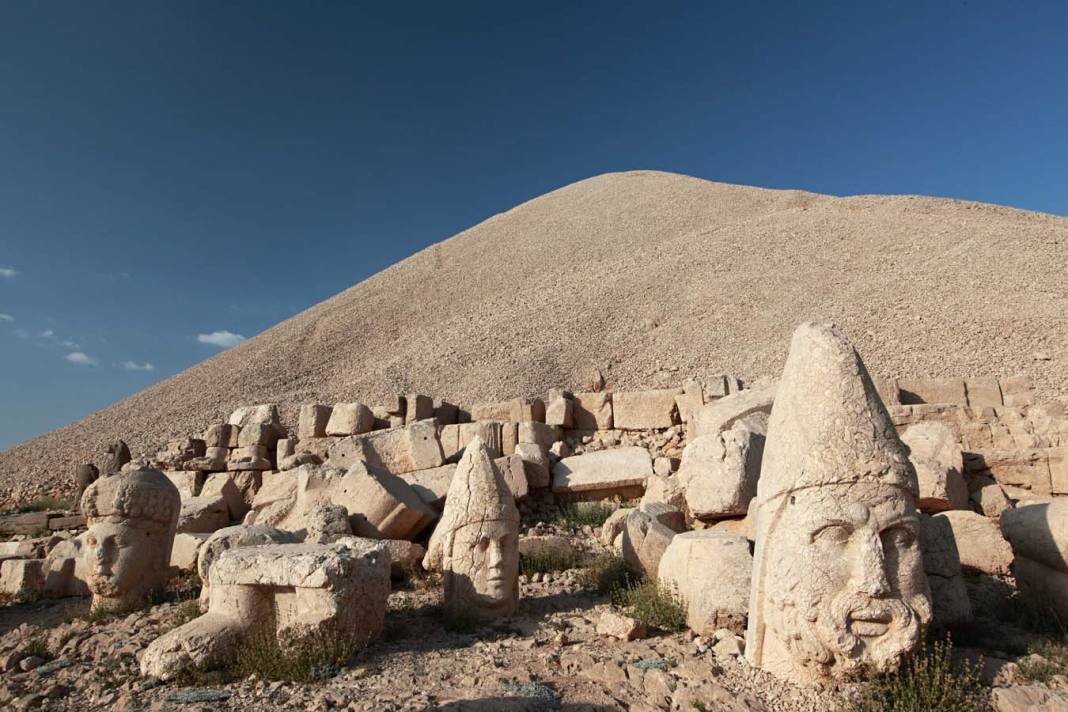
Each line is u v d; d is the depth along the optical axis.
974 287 26.08
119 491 7.85
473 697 4.68
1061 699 4.39
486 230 58.25
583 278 37.50
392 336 36.78
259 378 30.89
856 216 38.59
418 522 9.45
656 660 5.29
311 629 5.52
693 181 63.97
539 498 11.28
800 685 4.57
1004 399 14.09
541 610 7.05
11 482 20.66
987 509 8.67
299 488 9.99
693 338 25.83
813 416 4.84
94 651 6.45
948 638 4.83
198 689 5.18
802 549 4.63
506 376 24.44
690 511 9.24
